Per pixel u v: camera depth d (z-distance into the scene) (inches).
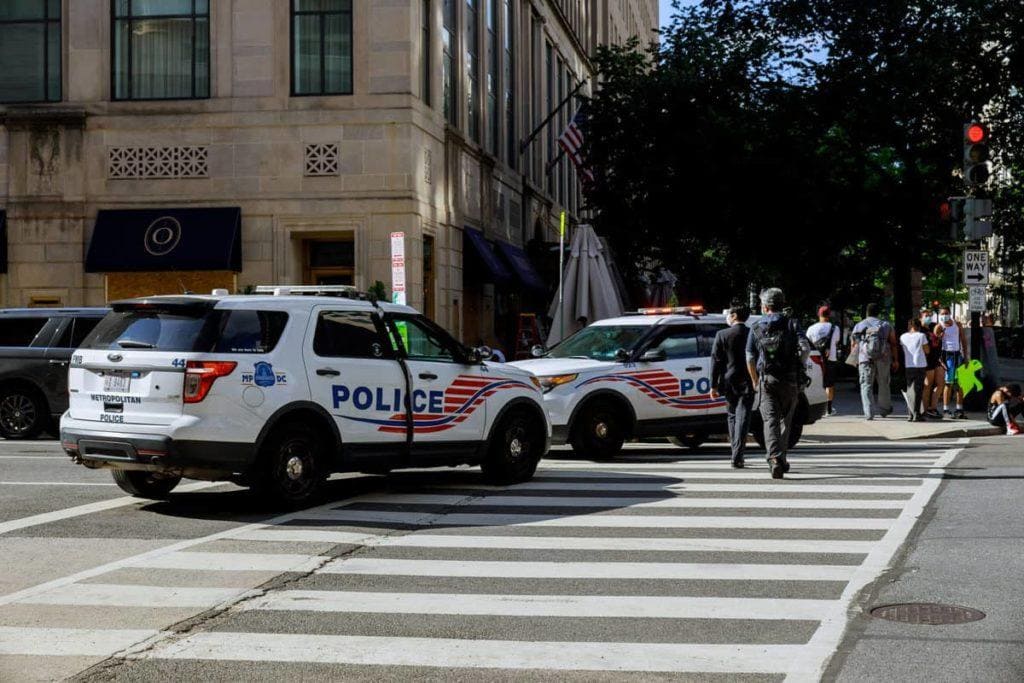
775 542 371.2
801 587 307.9
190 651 250.1
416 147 1006.4
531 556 351.3
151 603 293.1
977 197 816.9
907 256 1375.5
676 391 638.5
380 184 992.2
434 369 483.5
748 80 1344.7
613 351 645.9
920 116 1342.3
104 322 437.4
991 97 1331.2
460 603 292.8
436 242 1079.0
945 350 922.1
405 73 992.9
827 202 1320.1
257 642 256.8
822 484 503.8
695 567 334.0
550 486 504.7
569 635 261.9
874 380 925.2
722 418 650.8
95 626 271.1
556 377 612.4
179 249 979.9
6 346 741.9
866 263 1469.0
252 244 1000.2
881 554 349.4
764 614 279.6
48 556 351.9
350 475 551.5
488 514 428.5
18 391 740.0
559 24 1876.2
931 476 525.0
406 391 470.9
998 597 293.0
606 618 277.3
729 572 327.3
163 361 412.5
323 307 450.9
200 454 408.5
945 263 1683.1
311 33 1005.2
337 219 994.1
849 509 434.0
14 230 1013.2
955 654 242.4
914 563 335.3
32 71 1027.9
